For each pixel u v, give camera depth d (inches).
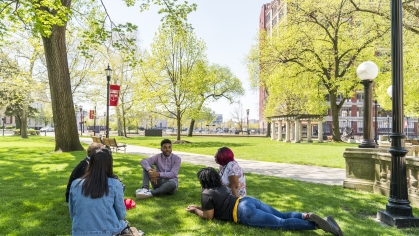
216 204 183.0
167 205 222.7
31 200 223.3
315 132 2503.7
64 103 567.8
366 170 296.2
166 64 1083.3
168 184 247.4
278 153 706.2
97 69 1255.5
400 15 201.9
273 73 1213.7
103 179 115.0
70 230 167.5
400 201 199.8
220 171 207.0
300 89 1272.1
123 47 588.4
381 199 258.7
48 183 288.8
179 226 177.0
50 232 163.8
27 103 1234.0
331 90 1262.3
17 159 460.4
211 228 172.1
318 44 1168.2
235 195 195.8
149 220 186.7
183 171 385.7
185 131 3430.1
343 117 2493.8
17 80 992.2
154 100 1064.8
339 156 635.5
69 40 1080.2
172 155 259.4
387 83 1129.4
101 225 111.5
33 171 356.8
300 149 826.8
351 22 1085.8
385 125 2444.6
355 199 258.4
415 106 1214.9
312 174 410.3
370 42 979.9
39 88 1075.9
